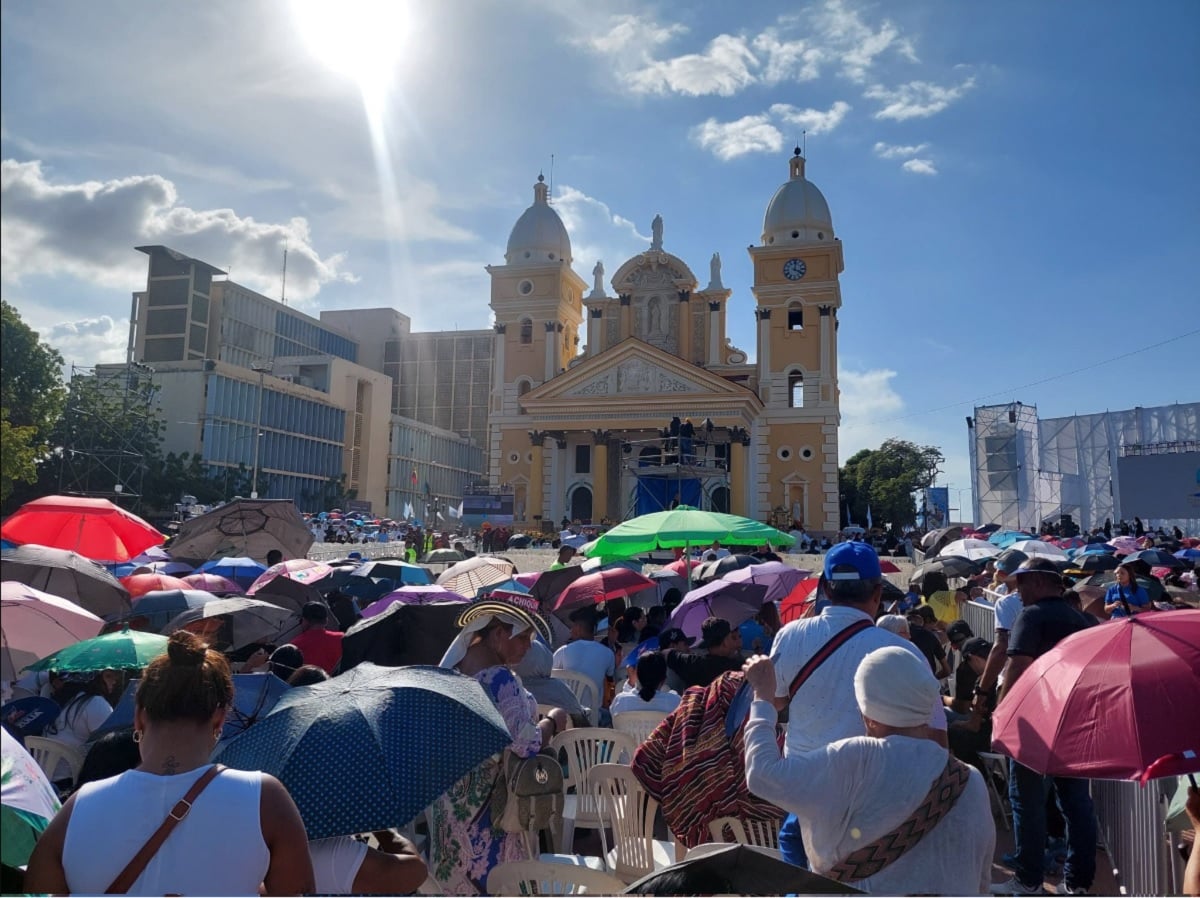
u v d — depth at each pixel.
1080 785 6.40
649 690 7.61
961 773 3.47
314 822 3.39
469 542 46.56
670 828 5.12
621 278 58.78
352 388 69.75
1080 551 19.19
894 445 90.44
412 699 3.90
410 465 90.56
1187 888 3.60
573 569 13.56
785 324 54.91
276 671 6.96
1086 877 6.33
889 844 3.38
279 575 11.34
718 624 7.81
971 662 8.78
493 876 4.36
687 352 57.25
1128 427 32.59
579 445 56.06
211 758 3.74
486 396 115.00
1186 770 3.68
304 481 61.81
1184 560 19.34
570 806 6.87
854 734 4.19
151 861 2.75
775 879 2.87
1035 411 40.41
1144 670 3.91
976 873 3.43
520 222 61.44
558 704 7.20
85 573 6.31
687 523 11.74
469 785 4.69
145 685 3.01
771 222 56.47
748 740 3.75
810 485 53.09
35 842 2.83
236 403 35.22
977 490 44.19
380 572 13.93
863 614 4.50
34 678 6.90
